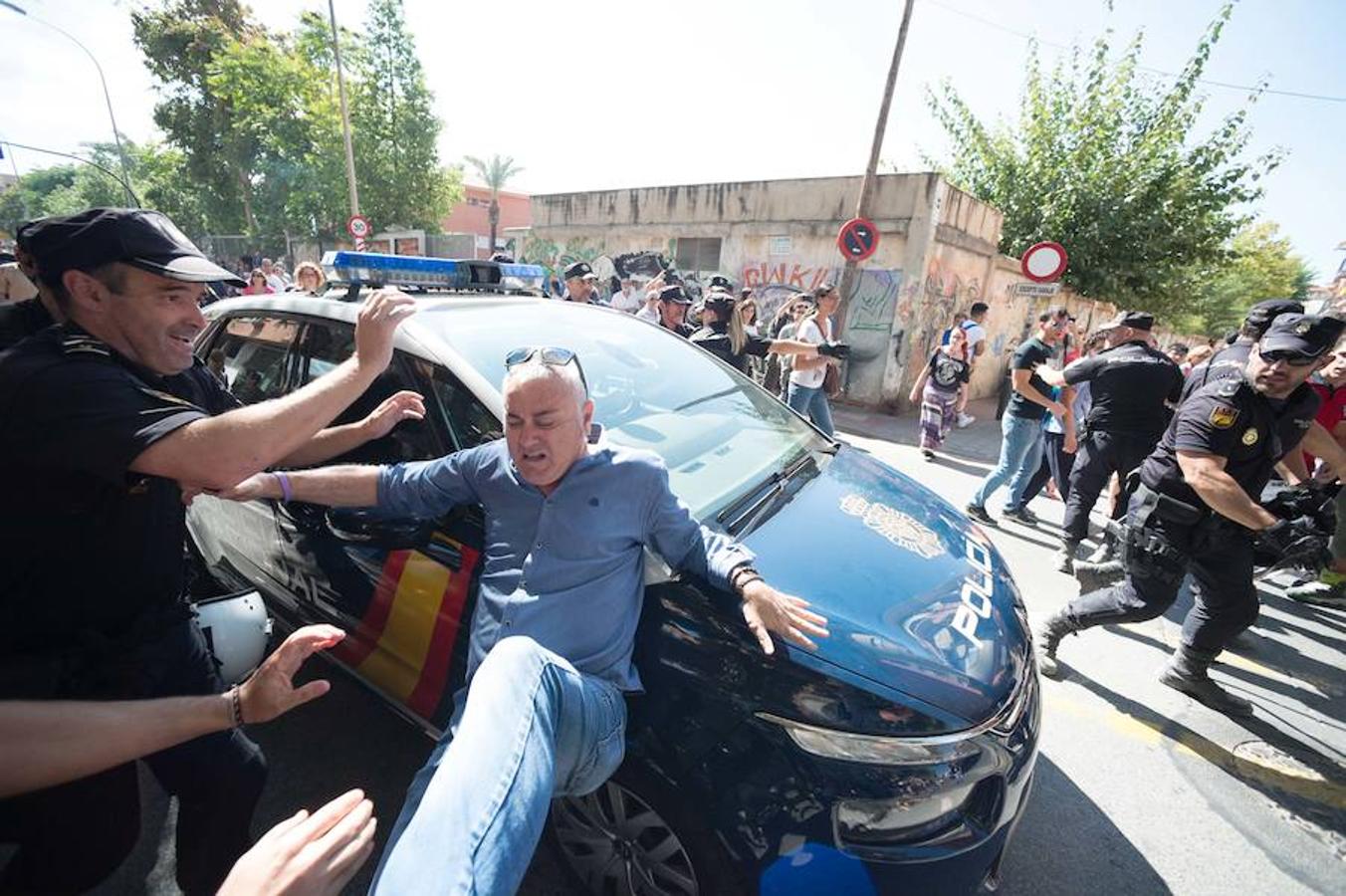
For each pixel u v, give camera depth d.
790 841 1.34
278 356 2.41
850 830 1.33
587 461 1.40
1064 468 4.48
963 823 1.40
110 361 1.12
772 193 10.27
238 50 20.23
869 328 9.58
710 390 2.48
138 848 1.87
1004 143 13.52
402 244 19.23
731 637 1.43
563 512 1.39
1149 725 2.60
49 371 1.03
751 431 2.35
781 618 1.36
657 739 1.43
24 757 0.89
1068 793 2.23
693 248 11.42
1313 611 3.76
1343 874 1.94
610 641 1.39
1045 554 4.38
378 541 1.84
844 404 9.94
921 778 1.35
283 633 2.37
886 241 9.22
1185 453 2.33
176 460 1.04
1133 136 12.50
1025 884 1.87
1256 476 2.39
